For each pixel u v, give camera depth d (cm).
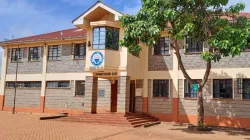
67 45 2430
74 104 2331
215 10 1585
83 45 2375
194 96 1978
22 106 2531
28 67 2553
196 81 1817
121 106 1853
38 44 2536
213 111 1900
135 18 1550
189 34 1544
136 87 2167
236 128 1789
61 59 2433
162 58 2106
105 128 1545
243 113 1812
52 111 2405
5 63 2650
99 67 1855
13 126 1485
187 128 1669
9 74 2628
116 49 1911
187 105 1986
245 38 1316
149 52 2155
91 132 1374
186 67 2025
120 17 1593
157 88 2109
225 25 1541
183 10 1552
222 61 1912
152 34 1445
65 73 2398
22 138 1131
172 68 2066
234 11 1559
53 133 1298
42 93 2461
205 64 1962
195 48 2020
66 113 2273
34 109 2477
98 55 1867
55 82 2441
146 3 1527
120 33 1920
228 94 1880
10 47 2650
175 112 2008
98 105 2212
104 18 1983
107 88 2203
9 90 2612
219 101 1891
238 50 1302
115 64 1891
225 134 1477
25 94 2538
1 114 2197
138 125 1694
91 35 1934
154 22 1478
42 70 2488
